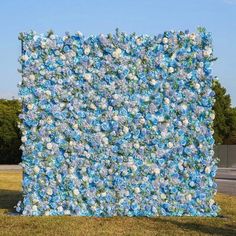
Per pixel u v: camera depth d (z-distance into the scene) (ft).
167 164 34.99
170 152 34.99
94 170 34.58
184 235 28.40
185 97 35.14
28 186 34.45
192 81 35.17
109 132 34.73
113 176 34.68
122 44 34.83
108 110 34.65
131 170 34.71
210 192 35.27
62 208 34.58
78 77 34.68
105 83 34.73
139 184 34.81
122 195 34.65
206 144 35.24
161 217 34.17
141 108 34.83
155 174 34.86
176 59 35.22
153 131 34.88
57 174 34.45
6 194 47.80
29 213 34.37
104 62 34.73
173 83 35.12
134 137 34.78
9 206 39.27
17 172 95.91
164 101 35.01
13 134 153.28
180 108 35.04
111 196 34.65
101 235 28.12
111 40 34.81
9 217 33.55
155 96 34.94
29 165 34.42
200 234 28.68
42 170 34.45
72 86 34.60
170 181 34.99
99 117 34.65
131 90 34.86
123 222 32.32
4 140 152.56
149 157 34.88
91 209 34.50
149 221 32.73
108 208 34.50
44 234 28.27
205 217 34.53
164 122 35.01
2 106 158.40
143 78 34.91
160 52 35.09
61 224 31.07
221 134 169.27
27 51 34.42
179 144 35.01
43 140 34.40
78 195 34.55
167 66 35.17
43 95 34.40
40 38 34.55
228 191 57.11
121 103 34.76
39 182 34.42
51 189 34.42
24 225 30.81
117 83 34.73
